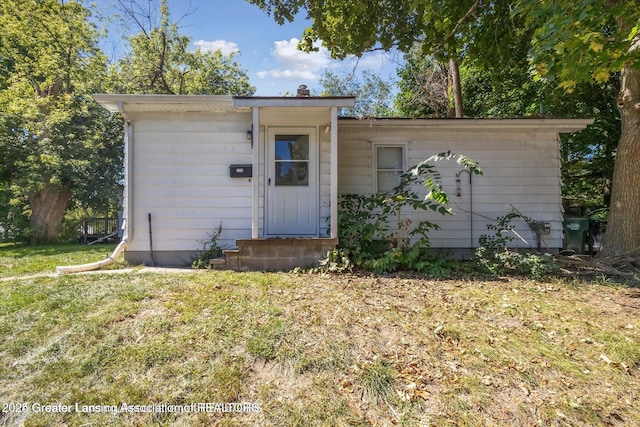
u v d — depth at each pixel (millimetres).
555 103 8602
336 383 2258
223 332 2814
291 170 6125
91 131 12492
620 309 3473
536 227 6332
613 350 2621
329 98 5090
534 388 2215
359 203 5953
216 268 5133
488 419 1970
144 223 5789
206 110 5785
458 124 6105
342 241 5672
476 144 6504
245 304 3402
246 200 5934
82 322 2939
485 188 6477
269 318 3090
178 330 2836
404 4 6250
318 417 1978
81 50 13203
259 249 5090
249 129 5918
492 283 4426
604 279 4598
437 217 6465
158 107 5598
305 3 6719
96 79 13359
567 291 4098
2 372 2314
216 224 5887
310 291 3877
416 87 13828
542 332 2920
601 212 10406
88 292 3734
